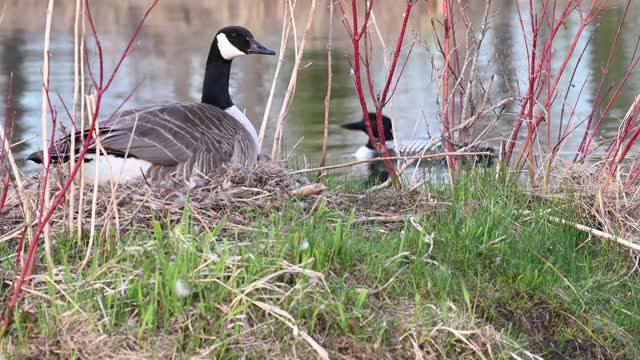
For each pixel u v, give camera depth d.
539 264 9.84
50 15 8.32
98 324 7.70
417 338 8.12
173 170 11.56
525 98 12.41
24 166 17.30
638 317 9.45
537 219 10.87
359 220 10.38
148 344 7.61
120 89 26.20
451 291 8.91
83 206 10.03
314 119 23.58
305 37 13.46
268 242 9.02
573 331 9.07
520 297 9.24
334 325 8.08
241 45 13.72
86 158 10.76
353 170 18.77
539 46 23.55
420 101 24.89
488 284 9.24
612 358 8.98
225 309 7.89
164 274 8.16
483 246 9.72
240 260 8.55
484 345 8.28
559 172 12.41
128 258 8.55
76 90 8.95
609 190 11.64
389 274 8.85
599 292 9.76
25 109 23.00
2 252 9.10
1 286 8.42
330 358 7.79
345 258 8.91
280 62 14.02
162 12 41.69
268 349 7.71
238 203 10.53
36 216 9.39
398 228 10.45
